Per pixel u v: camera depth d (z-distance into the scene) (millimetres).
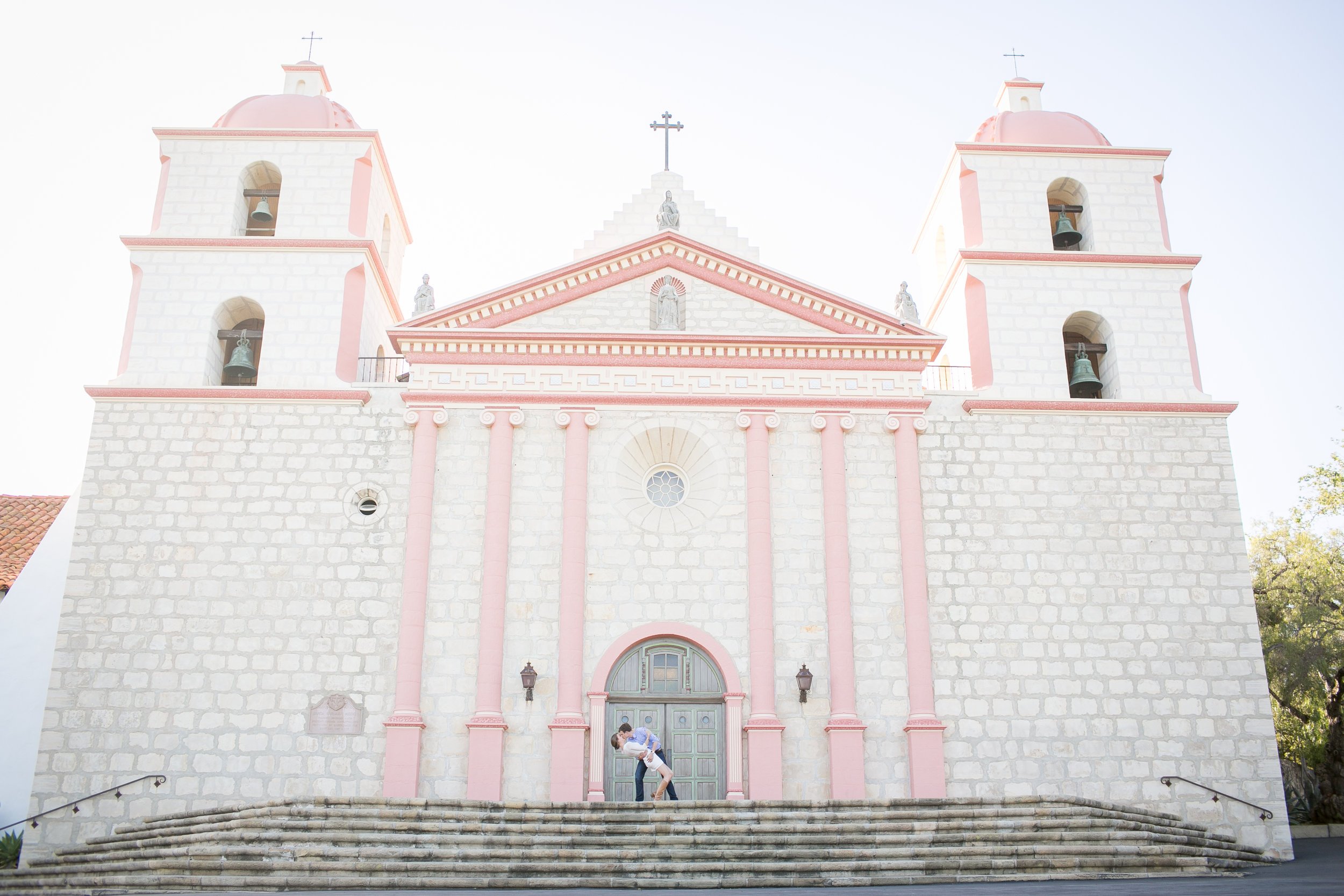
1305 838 31328
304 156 31062
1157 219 31312
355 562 27250
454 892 18094
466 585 27094
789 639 27000
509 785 25594
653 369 28984
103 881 19172
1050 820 21906
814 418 28594
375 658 26516
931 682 26594
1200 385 29703
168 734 25812
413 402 28391
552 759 25625
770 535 27703
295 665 26406
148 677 26188
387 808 21969
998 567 27688
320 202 30672
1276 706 39656
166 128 30891
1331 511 40250
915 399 28703
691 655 27234
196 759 25656
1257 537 41688
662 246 30125
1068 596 27500
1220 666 27016
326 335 29297
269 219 30906
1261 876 19859
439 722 26062
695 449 28641
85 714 25859
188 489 27672
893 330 29484
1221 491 28453
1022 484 28359
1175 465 28641
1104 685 26812
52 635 29344
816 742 26250
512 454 28109
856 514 27984
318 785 25547
